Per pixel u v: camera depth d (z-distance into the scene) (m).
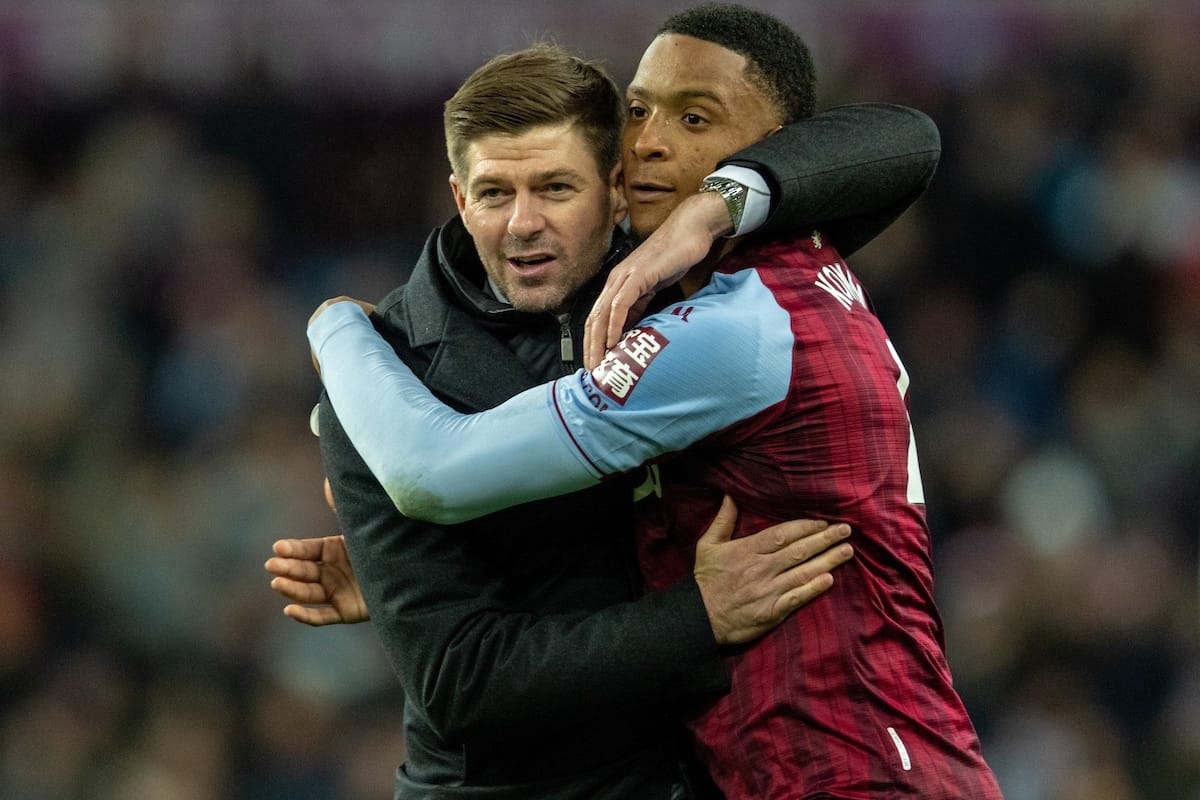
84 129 28.91
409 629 8.39
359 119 28.70
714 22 8.72
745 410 8.09
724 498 8.40
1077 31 28.31
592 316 8.05
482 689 8.20
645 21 25.08
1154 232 27.69
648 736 8.63
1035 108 28.27
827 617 8.16
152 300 28.28
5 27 27.92
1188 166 28.47
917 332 26.56
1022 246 27.73
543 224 8.38
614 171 8.68
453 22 26.81
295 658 22.80
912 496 8.55
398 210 28.95
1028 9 28.00
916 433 25.30
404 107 28.58
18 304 28.14
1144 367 26.56
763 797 8.09
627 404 7.98
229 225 28.70
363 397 8.51
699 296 8.38
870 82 27.23
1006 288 27.48
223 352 27.34
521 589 8.63
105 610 24.16
